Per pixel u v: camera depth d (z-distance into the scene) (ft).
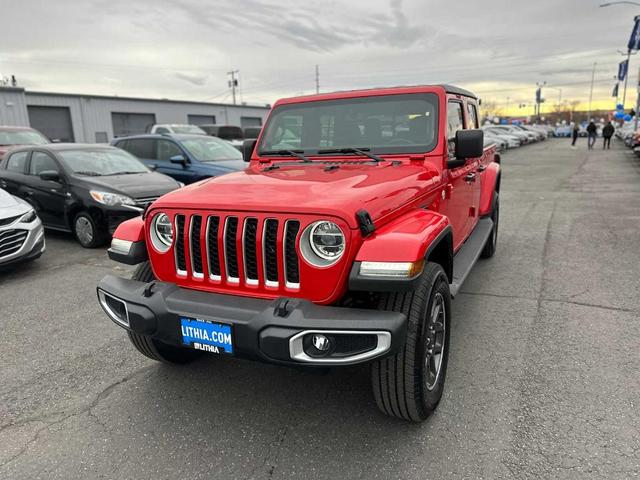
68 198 25.12
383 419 9.68
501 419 9.46
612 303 15.14
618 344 12.39
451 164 12.12
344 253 7.92
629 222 27.25
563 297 15.81
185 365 12.14
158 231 9.62
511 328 13.58
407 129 12.24
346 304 9.11
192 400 10.58
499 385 10.68
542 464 8.19
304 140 13.29
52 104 99.55
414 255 7.75
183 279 9.30
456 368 11.48
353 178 10.11
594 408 9.69
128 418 9.97
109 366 12.18
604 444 8.61
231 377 11.51
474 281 17.70
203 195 9.32
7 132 44.60
